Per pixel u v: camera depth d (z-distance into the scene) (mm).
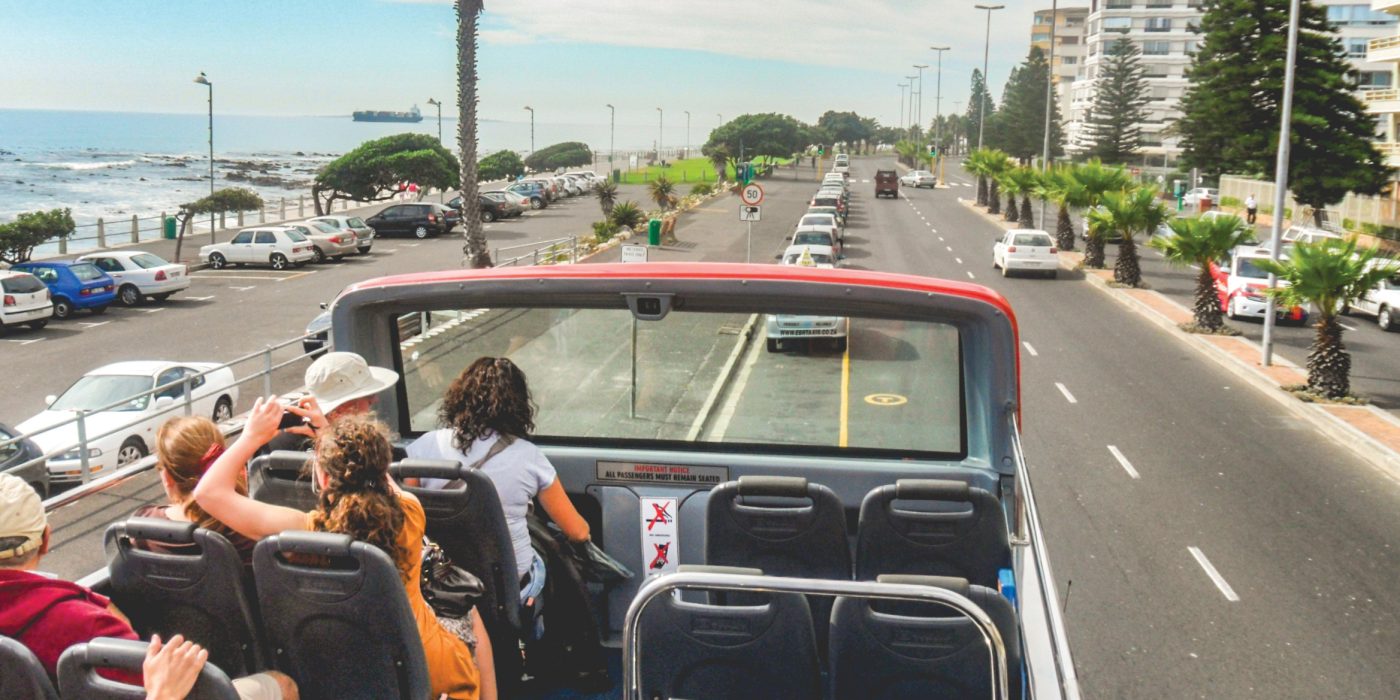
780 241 51594
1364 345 27828
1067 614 10688
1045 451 16875
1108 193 36906
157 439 3779
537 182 77438
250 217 69438
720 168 117250
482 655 4094
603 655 4973
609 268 4863
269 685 3330
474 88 34156
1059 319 30719
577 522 4684
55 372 25422
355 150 73312
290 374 24844
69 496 13375
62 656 2854
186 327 31531
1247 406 20375
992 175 72000
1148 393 21312
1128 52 101000
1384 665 9648
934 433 4898
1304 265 20359
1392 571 11992
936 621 3697
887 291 4625
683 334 4906
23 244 44656
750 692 3908
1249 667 9570
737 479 4660
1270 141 56062
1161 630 10352
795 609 3816
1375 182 55438
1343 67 56031
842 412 4926
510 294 4910
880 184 87188
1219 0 57969
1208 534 13133
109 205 109438
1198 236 27594
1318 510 14164
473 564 4293
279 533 3404
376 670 3436
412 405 5355
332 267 45719
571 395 5086
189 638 3621
